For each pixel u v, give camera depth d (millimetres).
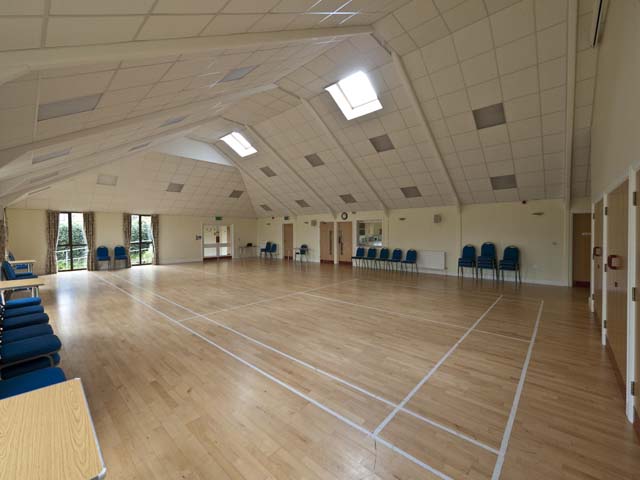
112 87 2240
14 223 9078
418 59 5176
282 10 2408
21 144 2646
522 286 7281
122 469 1779
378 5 3703
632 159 2379
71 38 1431
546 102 5164
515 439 2033
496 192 7676
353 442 2012
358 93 6555
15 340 2605
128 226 11297
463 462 1828
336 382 2812
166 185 10664
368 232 11172
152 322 4648
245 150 10156
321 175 9656
